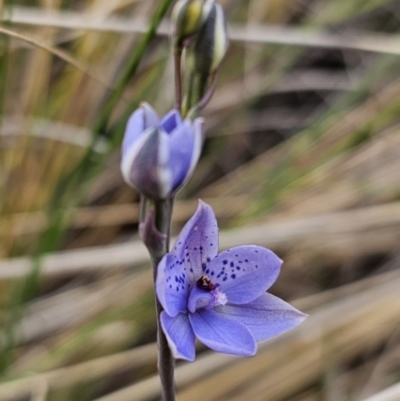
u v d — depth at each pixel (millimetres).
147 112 299
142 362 466
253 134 622
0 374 433
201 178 563
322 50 641
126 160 294
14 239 463
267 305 316
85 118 486
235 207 525
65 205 425
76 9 490
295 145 525
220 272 317
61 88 478
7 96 456
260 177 536
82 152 459
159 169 292
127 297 473
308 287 542
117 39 495
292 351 458
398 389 392
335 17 548
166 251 304
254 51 542
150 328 499
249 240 468
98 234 527
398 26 619
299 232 477
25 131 444
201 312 314
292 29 525
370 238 542
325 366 459
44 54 440
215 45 315
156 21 385
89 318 472
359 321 468
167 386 312
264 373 451
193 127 294
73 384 447
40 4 453
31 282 426
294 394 461
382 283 500
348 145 524
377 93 547
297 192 528
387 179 532
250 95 551
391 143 526
